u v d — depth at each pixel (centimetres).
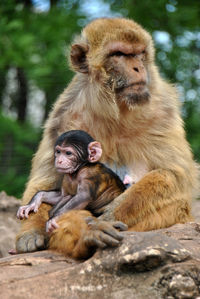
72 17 2780
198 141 2427
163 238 670
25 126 2548
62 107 1032
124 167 973
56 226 787
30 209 909
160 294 619
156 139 965
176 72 2800
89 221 761
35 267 709
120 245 664
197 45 2950
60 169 884
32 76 2478
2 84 2645
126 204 880
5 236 1355
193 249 704
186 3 3003
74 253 745
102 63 967
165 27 2897
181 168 945
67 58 1107
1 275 677
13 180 2327
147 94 946
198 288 623
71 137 890
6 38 2602
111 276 646
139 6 2889
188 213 950
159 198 897
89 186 870
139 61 967
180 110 1055
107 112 945
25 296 626
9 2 2758
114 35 976
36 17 2819
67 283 645
